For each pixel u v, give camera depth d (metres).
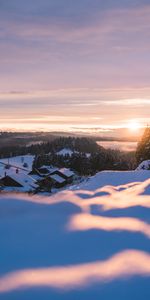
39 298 3.79
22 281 4.20
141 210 8.19
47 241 5.64
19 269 4.56
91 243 5.59
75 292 3.92
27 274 4.40
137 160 59.69
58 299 3.76
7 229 6.25
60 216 7.31
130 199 10.20
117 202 9.63
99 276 4.33
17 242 5.61
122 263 4.76
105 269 4.55
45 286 4.05
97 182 18.33
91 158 105.94
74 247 5.40
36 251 5.21
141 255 5.07
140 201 9.62
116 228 6.49
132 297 3.81
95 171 99.06
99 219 7.29
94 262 4.80
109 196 11.25
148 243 5.59
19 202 8.33
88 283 4.13
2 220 6.79
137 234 6.07
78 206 8.55
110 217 7.54
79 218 7.27
